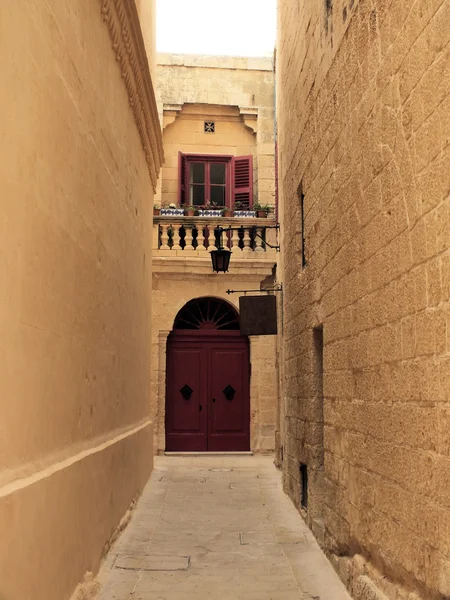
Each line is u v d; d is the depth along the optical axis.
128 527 7.30
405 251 3.87
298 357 8.13
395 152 4.04
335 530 5.68
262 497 9.28
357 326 4.98
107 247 6.22
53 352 4.14
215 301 14.88
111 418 6.62
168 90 15.70
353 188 5.07
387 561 4.19
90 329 5.39
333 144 5.81
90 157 5.32
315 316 6.77
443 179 3.28
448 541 3.22
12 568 3.12
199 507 8.55
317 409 7.13
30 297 3.60
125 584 5.30
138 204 8.88
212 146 15.77
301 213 8.21
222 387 14.73
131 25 6.75
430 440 3.47
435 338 3.40
